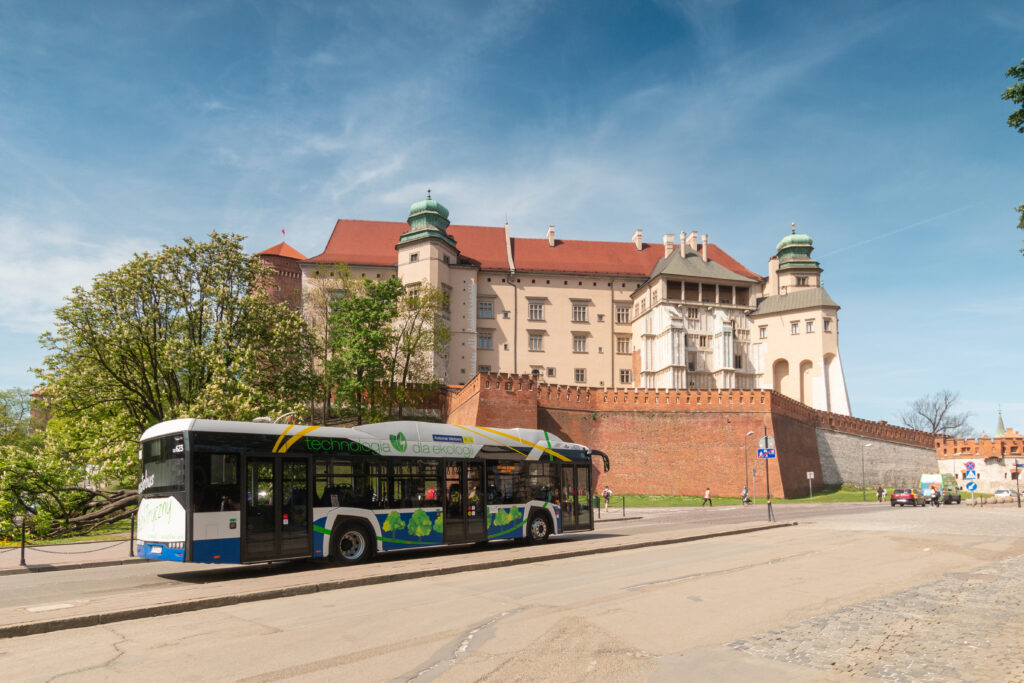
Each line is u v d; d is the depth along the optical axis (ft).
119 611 37.47
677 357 243.19
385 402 183.52
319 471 58.90
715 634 32.68
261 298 128.16
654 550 67.77
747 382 263.90
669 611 37.83
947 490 191.52
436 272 234.99
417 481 65.10
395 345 202.08
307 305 199.21
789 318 261.44
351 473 60.90
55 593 47.85
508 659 28.58
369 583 49.32
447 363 237.04
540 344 256.73
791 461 199.11
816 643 30.73
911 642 30.68
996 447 252.21
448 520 66.69
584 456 81.87
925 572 51.96
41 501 101.50
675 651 29.68
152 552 54.24
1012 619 35.42
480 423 176.86
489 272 256.32
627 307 267.59
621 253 279.28
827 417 225.35
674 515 135.03
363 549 60.64
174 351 114.73
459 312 244.63
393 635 32.96
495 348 252.62
